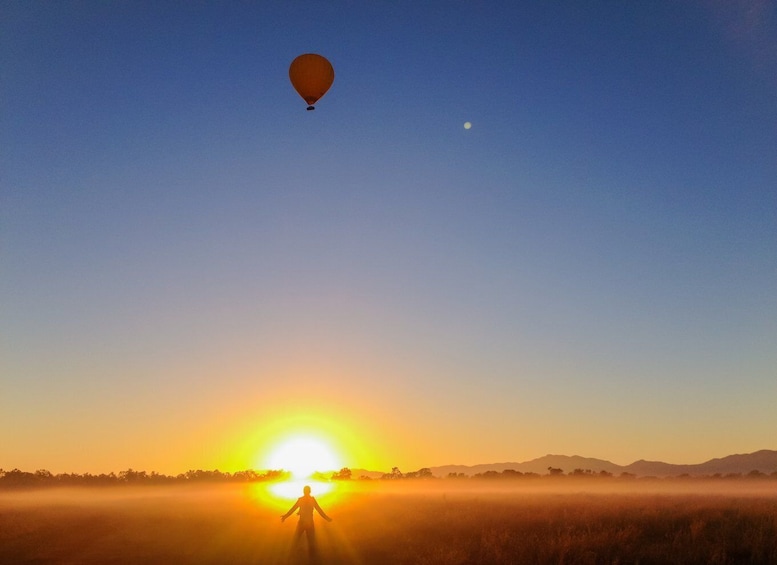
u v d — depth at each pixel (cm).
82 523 3409
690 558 1839
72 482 14388
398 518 3284
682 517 2962
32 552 2316
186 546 2416
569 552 1878
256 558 2086
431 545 2133
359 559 2003
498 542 2100
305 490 2028
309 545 1978
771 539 2052
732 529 2402
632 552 1964
